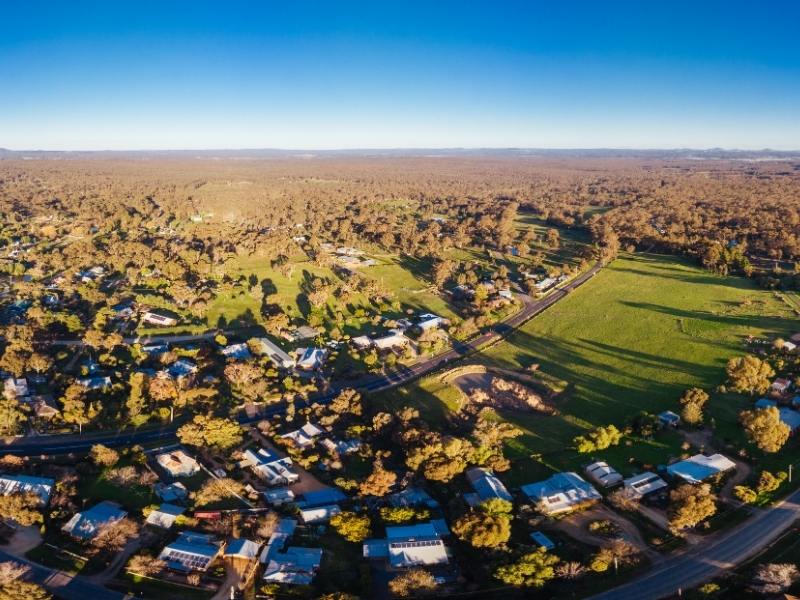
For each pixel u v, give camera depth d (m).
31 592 78.31
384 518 98.56
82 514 97.94
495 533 90.06
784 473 105.50
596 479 110.25
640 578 85.06
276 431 130.12
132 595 83.25
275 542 93.38
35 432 129.12
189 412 139.88
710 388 143.38
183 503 103.69
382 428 127.38
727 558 88.12
